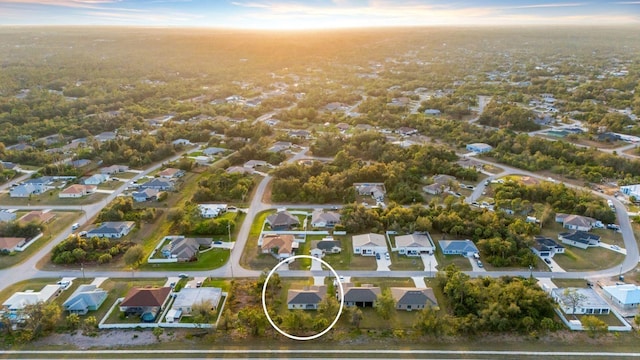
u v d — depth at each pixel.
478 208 133.25
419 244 109.81
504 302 84.94
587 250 110.62
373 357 75.69
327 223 124.00
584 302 86.75
